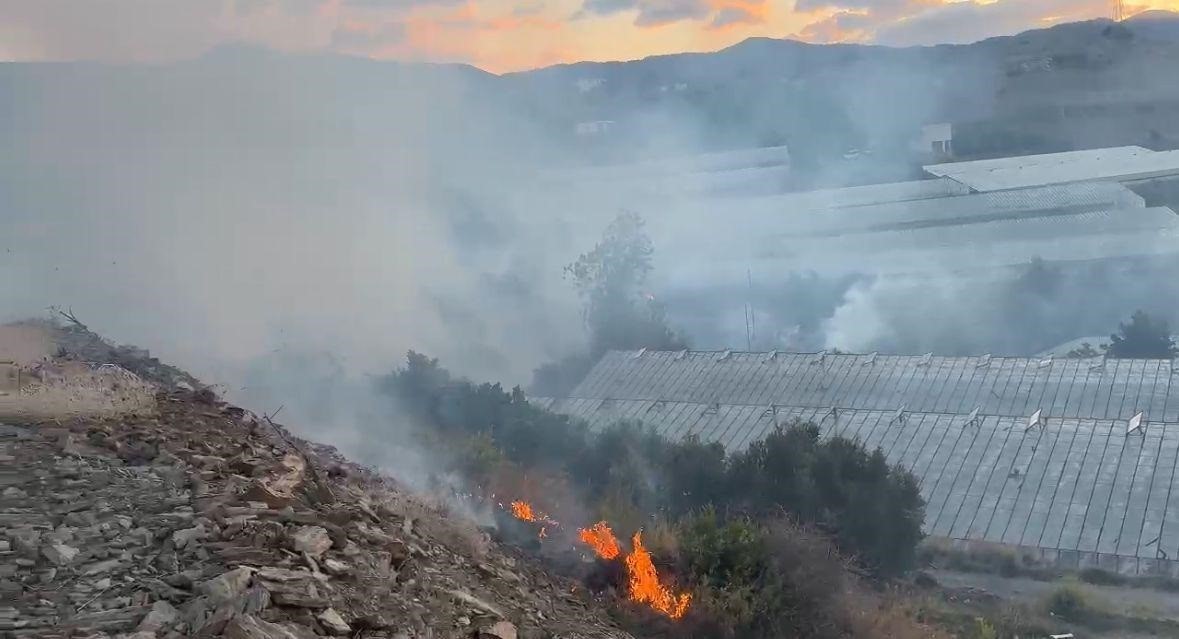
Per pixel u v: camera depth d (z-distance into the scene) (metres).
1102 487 36.78
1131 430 39.38
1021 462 39.12
